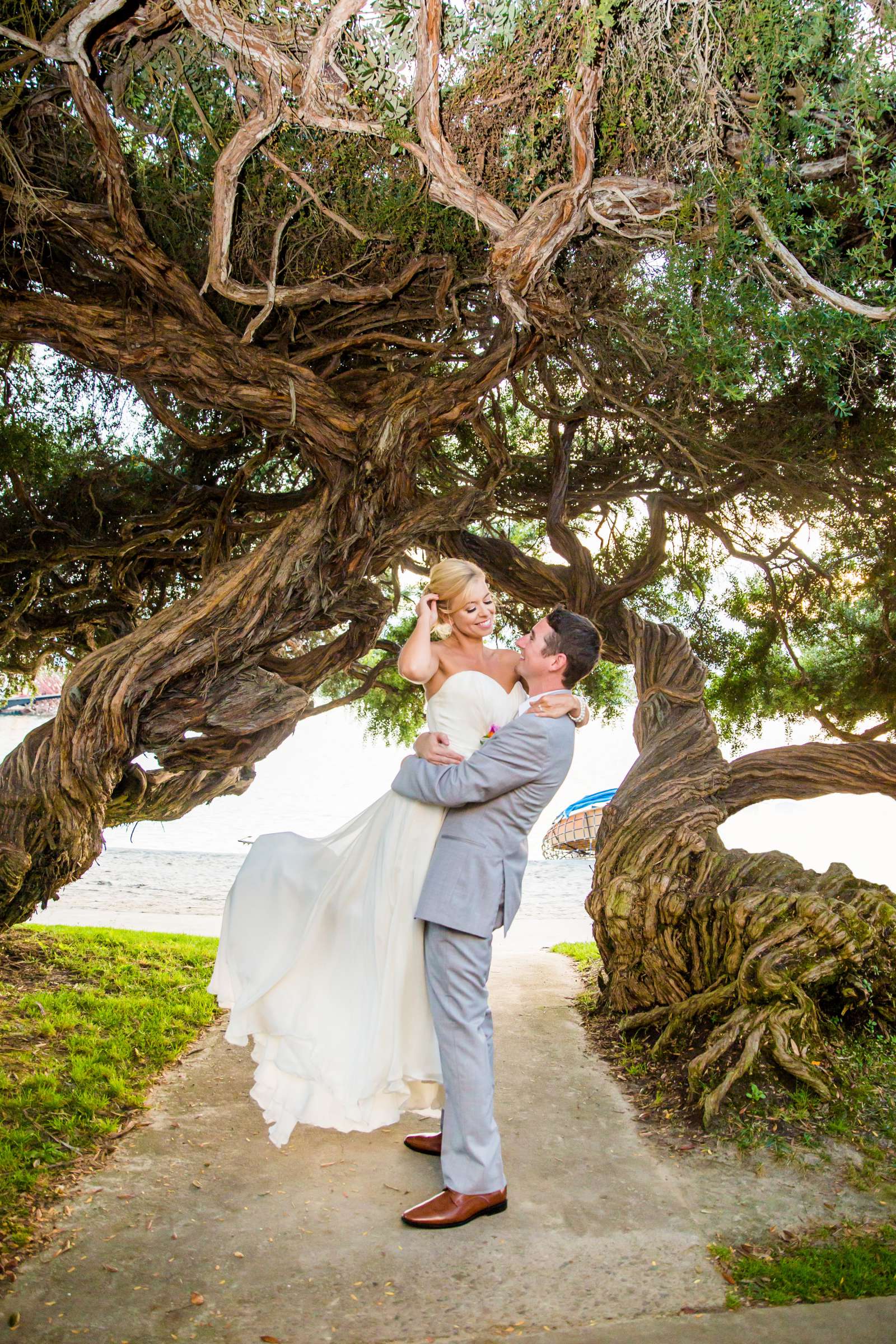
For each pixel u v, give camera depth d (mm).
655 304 5039
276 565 5195
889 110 3430
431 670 3398
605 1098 4375
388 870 3281
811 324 3766
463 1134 3225
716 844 5820
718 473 6871
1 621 6727
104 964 6238
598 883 5910
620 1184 3506
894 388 5801
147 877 12344
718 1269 2930
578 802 15750
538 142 4008
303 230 5133
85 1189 3420
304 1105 3168
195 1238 3098
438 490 7422
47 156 4879
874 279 3686
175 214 5191
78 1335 2580
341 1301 2752
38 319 4891
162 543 6961
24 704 37250
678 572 8406
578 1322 2650
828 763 6527
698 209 3812
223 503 6543
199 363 5043
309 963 3299
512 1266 2939
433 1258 2986
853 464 6336
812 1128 3893
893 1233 3127
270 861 3443
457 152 3982
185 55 4461
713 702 8273
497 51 3574
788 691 8000
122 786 5820
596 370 5953
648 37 3508
